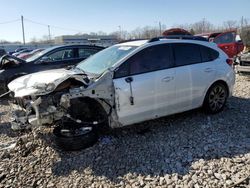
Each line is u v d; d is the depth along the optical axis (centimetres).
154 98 531
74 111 487
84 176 415
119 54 539
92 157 461
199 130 543
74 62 979
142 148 480
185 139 506
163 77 538
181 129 553
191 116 621
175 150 466
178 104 568
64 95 457
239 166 402
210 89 615
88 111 500
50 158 471
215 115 626
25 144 522
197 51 602
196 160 428
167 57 556
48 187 402
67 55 980
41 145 512
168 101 552
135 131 551
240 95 804
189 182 376
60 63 959
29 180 424
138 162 437
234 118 605
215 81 618
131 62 514
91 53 1020
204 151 455
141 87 513
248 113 636
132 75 512
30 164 463
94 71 532
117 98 494
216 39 1542
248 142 482
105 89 486
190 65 580
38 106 455
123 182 391
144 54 530
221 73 623
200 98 602
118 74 501
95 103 498
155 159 441
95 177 410
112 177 405
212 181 373
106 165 436
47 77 489
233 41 1541
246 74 1031
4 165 469
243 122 581
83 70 554
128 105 504
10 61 917
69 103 465
